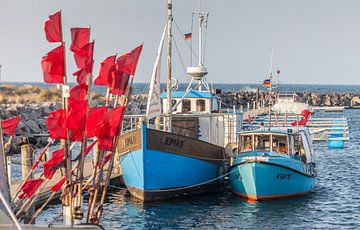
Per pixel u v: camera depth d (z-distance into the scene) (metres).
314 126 79.31
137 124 40.56
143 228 28.86
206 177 36.69
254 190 34.66
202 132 39.88
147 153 33.38
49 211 30.31
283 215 31.73
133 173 34.69
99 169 15.79
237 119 40.75
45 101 94.44
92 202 15.68
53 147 60.12
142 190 34.12
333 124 79.81
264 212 32.34
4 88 97.94
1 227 13.78
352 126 107.56
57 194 31.47
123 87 15.23
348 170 51.16
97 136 15.16
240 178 35.22
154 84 34.16
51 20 14.77
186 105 41.19
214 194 37.34
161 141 33.81
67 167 15.26
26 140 26.66
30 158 26.38
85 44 15.00
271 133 36.31
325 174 48.62
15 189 30.05
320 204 34.84
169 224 29.67
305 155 38.25
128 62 15.20
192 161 35.47
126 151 34.62
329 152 65.75
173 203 34.44
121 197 36.00
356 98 179.50
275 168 34.44
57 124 14.99
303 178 36.94
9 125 17.58
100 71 15.25
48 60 14.76
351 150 68.06
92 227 14.67
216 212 32.22
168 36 36.94
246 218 30.95
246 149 36.97
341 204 35.00
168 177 34.53
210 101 41.09
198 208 33.22
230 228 28.97
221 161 38.16
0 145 14.69
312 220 30.78
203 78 42.69
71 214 15.06
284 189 35.56
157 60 34.12
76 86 15.05
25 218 19.86
